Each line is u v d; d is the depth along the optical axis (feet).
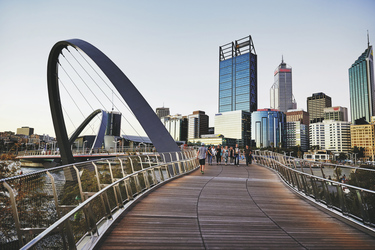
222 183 42.19
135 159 37.01
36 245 9.25
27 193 14.82
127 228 18.25
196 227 18.79
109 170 27.63
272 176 55.62
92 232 15.33
